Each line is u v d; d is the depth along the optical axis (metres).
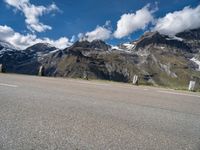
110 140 4.39
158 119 6.31
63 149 3.84
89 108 7.05
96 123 5.46
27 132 4.53
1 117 5.42
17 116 5.59
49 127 4.91
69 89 11.30
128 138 4.57
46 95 8.84
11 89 9.88
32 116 5.68
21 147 3.82
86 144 4.11
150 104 8.60
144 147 4.15
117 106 7.70
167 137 4.82
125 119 6.02
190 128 5.66
